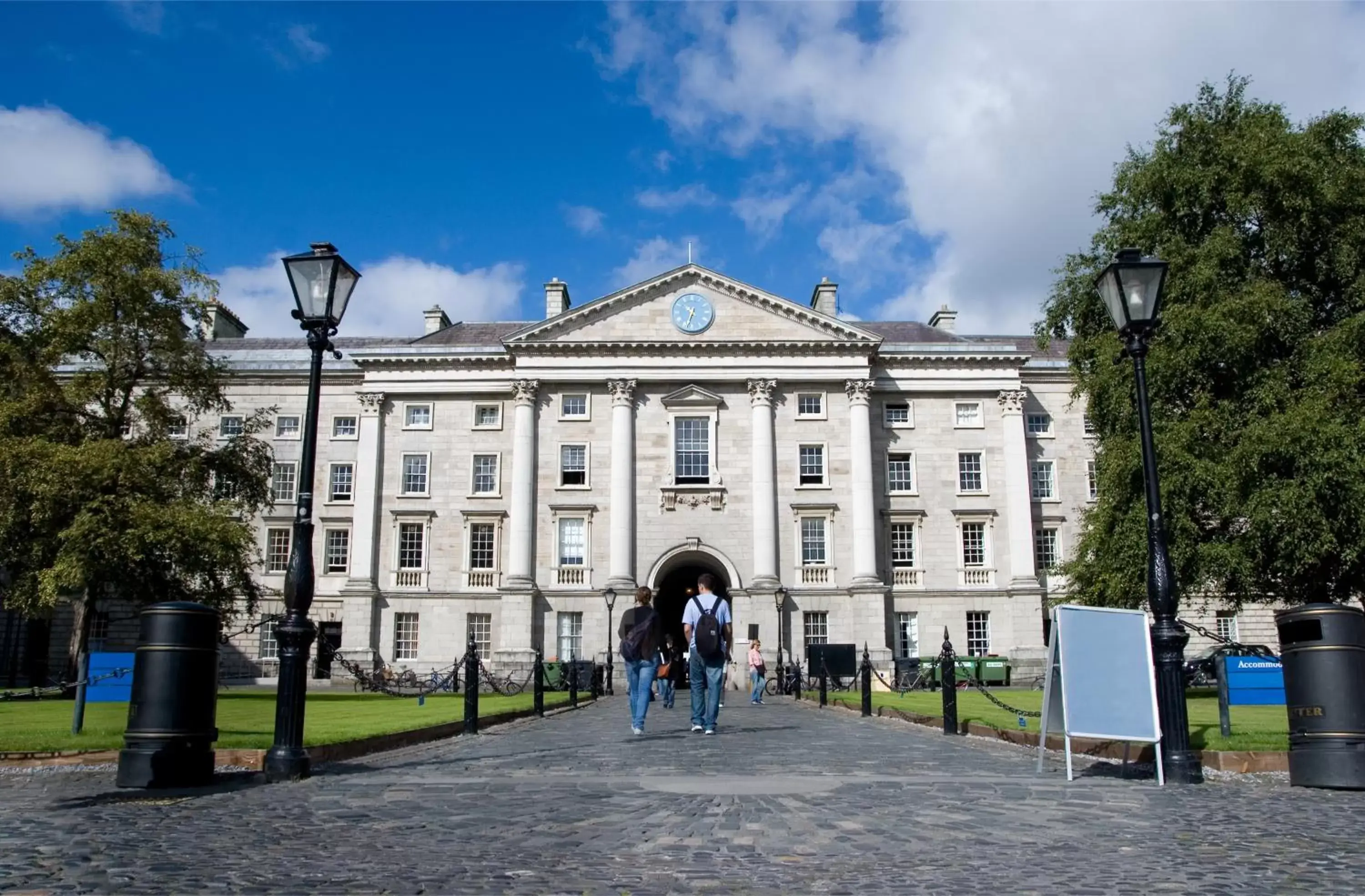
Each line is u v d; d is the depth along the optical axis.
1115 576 29.25
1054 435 58.34
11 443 32.75
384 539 55.22
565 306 62.78
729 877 6.75
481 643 54.25
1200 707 24.45
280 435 57.72
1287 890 6.46
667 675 32.59
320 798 10.40
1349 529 25.92
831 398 55.50
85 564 31.94
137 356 37.91
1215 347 27.61
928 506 55.91
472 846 7.80
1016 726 18.34
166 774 11.20
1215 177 29.70
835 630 53.16
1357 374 26.30
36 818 9.20
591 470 54.75
